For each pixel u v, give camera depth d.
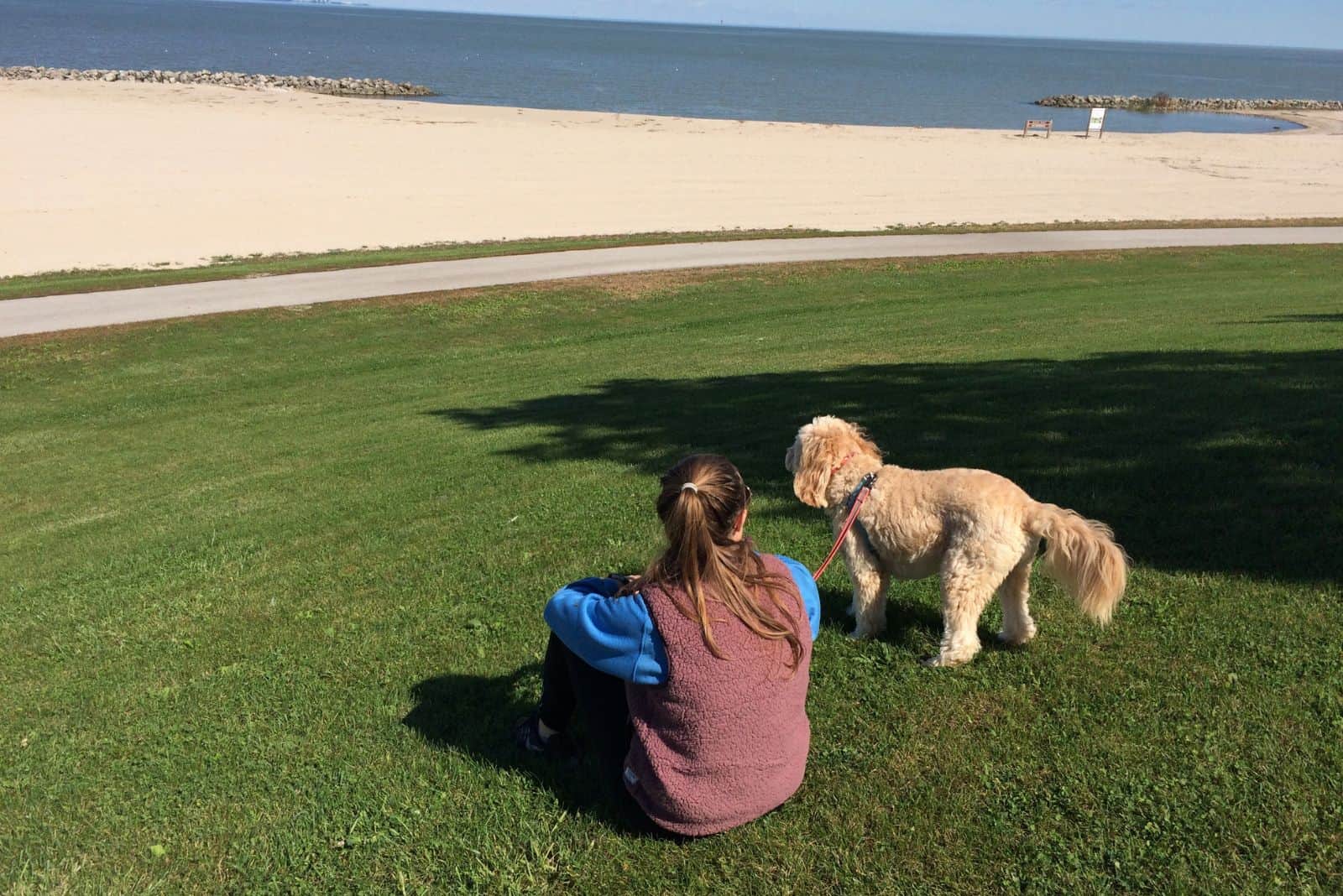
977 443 8.34
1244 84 159.38
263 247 27.69
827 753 4.00
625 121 63.47
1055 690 4.36
